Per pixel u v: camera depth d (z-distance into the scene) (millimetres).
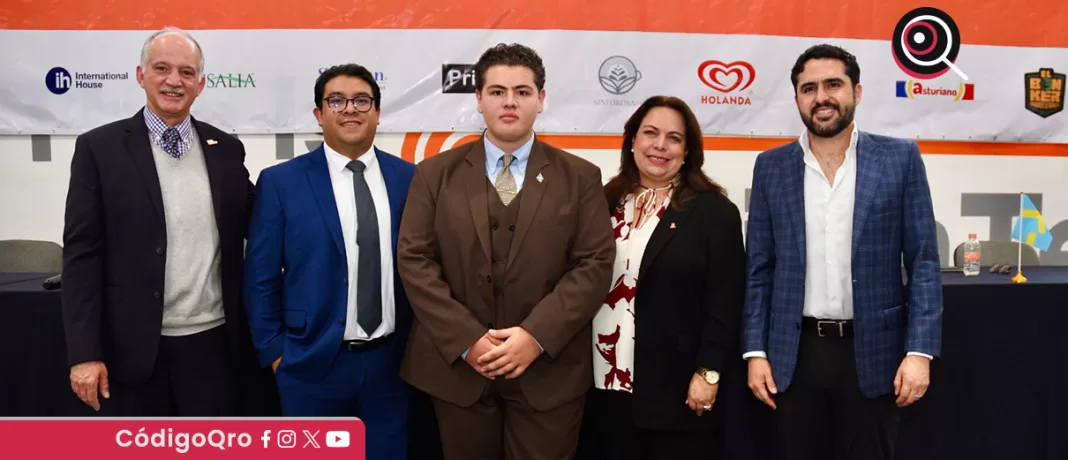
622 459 1752
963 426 2207
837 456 1728
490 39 2887
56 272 2596
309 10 2830
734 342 1690
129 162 1695
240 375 1867
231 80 2838
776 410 1742
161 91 1699
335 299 1692
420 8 2863
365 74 1753
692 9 2936
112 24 2795
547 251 1572
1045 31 3062
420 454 2143
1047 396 2211
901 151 1664
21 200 2887
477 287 1569
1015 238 2480
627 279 1737
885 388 1652
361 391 1721
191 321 1736
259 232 1700
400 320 1765
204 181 1776
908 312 1684
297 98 2857
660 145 1706
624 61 2930
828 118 1631
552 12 2889
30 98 2809
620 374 1732
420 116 2902
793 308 1686
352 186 1759
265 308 1694
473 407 1617
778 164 1749
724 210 1720
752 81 2980
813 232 1691
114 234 1693
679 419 1666
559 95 2922
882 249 1643
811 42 2986
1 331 2039
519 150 1641
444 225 1591
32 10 2777
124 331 1691
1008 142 3123
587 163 1676
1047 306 2203
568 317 1525
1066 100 3107
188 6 2803
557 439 1607
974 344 2184
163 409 1779
